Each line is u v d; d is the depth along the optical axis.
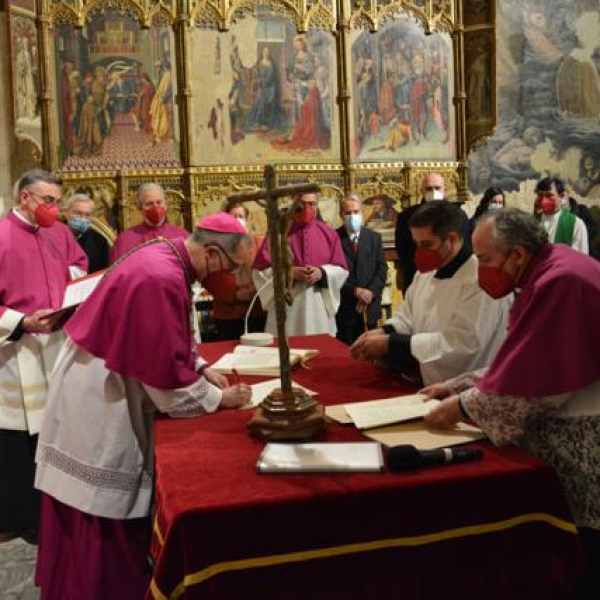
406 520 1.88
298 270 5.13
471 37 7.98
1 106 6.54
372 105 7.63
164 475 1.96
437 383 2.76
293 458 2.01
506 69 9.40
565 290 2.04
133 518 2.56
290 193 2.10
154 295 2.40
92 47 6.87
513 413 2.07
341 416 2.41
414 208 6.07
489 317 2.78
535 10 9.41
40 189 3.92
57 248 4.29
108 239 6.96
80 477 2.51
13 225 4.03
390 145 7.73
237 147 7.28
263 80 7.30
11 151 6.66
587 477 2.07
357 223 6.03
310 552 1.82
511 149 9.48
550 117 9.55
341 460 1.99
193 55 7.10
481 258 2.24
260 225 7.25
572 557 1.94
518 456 2.04
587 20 9.53
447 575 1.92
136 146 7.03
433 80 7.84
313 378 3.00
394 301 7.84
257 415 2.26
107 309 2.48
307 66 7.41
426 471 1.94
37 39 6.70
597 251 9.15
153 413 2.57
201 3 7.07
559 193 6.44
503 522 1.94
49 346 3.96
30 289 4.00
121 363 2.41
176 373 2.40
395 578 1.88
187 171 7.09
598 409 2.06
